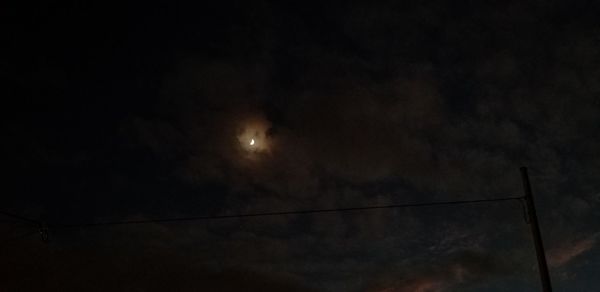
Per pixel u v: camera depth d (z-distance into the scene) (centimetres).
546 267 1381
